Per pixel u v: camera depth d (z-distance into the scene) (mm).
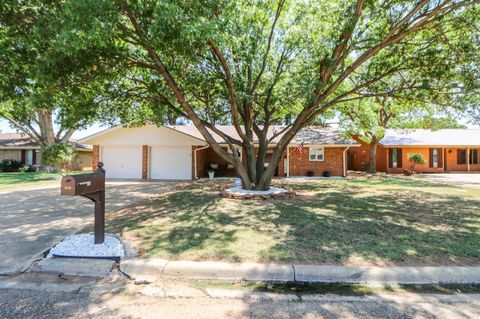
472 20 7273
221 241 4449
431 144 21938
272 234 4859
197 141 16641
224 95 10289
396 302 2826
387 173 21641
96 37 4121
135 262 3590
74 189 3605
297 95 9195
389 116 19406
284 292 3041
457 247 4199
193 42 5234
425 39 8523
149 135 16781
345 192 10648
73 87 6875
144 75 9539
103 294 2990
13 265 3680
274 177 17656
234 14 6312
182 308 2715
